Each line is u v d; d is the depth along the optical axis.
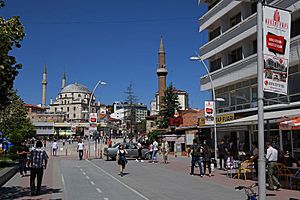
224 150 25.28
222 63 37.62
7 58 12.04
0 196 13.61
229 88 36.81
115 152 35.69
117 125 150.62
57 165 29.33
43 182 18.09
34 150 14.23
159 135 58.09
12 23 12.13
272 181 15.48
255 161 18.89
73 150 59.62
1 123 36.81
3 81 12.38
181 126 53.53
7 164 23.64
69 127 143.75
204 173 22.05
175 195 13.84
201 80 40.69
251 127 31.78
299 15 25.64
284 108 23.69
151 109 138.12
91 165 29.44
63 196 13.56
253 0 9.38
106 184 17.27
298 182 17.23
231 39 34.56
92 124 40.56
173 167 27.69
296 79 25.81
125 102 92.00
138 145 38.28
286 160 18.33
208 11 40.31
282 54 9.38
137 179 19.47
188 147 45.72
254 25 30.58
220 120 36.09
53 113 155.38
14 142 37.06
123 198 13.09
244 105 33.78
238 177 19.47
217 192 14.69
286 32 9.49
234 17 37.28
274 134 27.08
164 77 104.00
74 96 170.88
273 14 9.31
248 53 33.25
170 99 71.00
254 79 32.31
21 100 39.72
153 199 12.91
